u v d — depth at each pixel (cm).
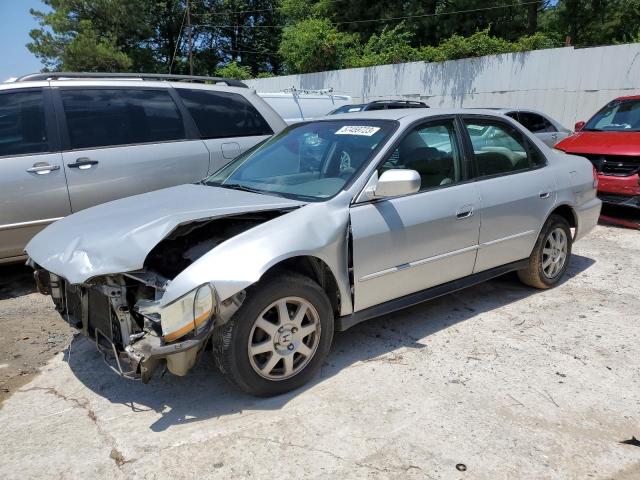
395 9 2877
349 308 330
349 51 2517
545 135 1107
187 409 294
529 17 2681
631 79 1288
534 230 442
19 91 474
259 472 243
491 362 346
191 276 264
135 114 521
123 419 286
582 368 338
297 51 2561
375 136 365
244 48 4253
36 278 344
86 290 304
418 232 353
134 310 284
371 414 287
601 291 477
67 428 279
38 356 363
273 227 298
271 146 424
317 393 308
